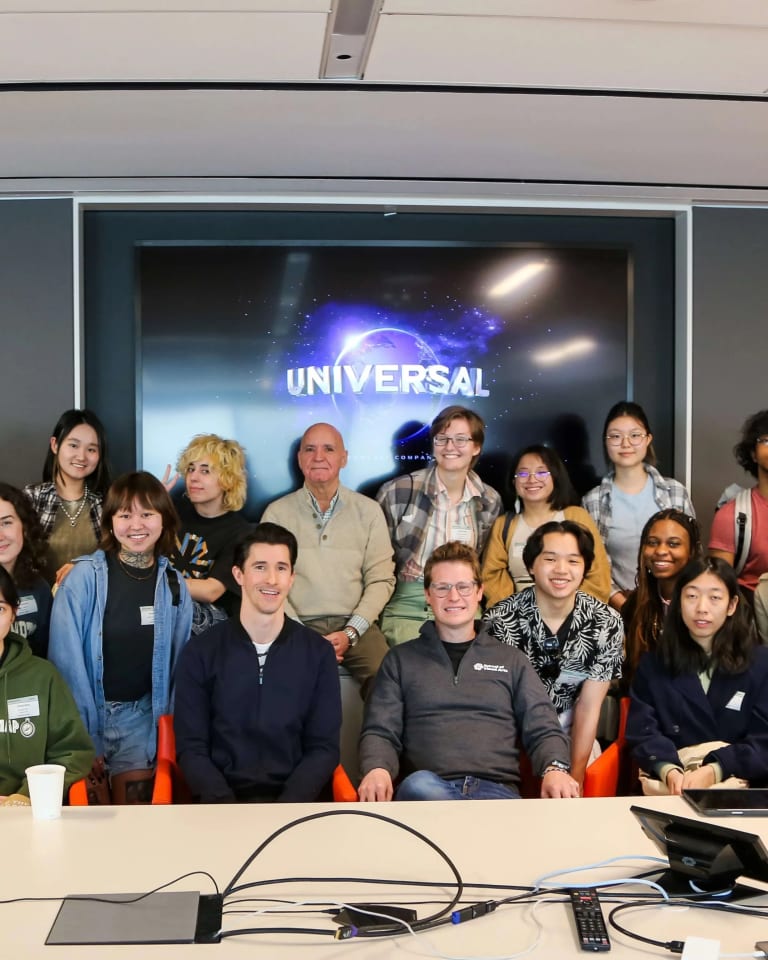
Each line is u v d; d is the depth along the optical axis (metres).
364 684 4.23
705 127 3.62
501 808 2.35
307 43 2.89
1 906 1.78
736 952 1.62
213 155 3.91
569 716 3.62
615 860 2.00
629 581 4.40
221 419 4.46
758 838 1.76
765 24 2.78
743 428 4.40
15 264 4.41
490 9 2.67
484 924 1.73
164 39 2.85
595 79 3.18
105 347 4.52
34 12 2.66
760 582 4.03
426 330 4.52
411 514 4.40
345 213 4.56
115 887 1.87
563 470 4.33
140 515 3.47
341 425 4.49
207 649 3.20
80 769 3.00
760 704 3.27
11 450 4.41
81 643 3.46
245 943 1.65
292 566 3.25
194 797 3.20
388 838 2.14
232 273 4.45
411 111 3.45
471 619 3.34
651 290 4.69
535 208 4.56
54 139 3.70
